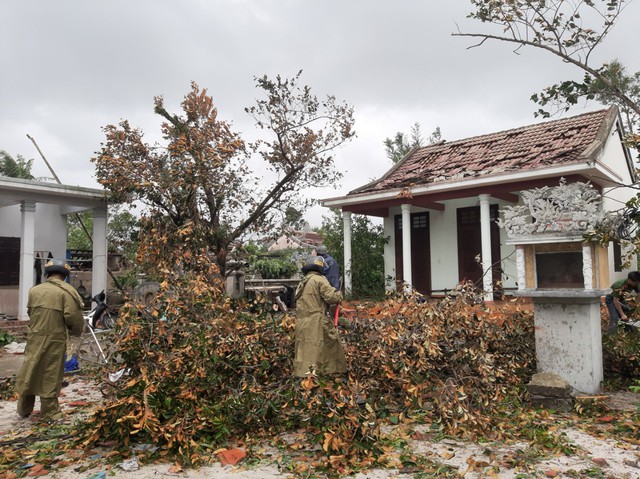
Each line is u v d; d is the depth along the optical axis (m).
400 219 13.89
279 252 18.22
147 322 4.94
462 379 4.77
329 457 3.64
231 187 11.92
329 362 4.84
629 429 4.28
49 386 4.97
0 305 13.62
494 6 6.01
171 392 4.34
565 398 4.83
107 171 11.20
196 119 11.39
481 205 11.01
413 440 4.11
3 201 12.59
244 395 4.43
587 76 6.23
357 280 13.70
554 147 11.46
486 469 3.46
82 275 15.05
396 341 5.02
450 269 12.84
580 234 5.06
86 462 3.74
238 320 5.43
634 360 5.72
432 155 14.45
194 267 8.55
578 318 5.22
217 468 3.61
